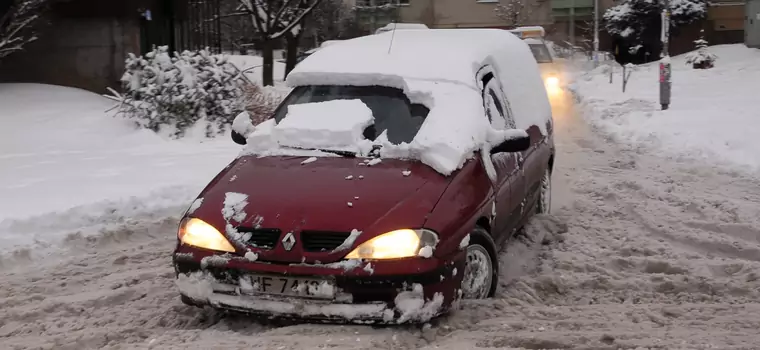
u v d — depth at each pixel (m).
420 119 5.29
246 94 13.42
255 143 5.38
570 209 7.83
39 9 15.61
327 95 5.69
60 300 5.33
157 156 10.58
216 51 22.67
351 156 5.04
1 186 8.66
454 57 5.76
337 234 4.23
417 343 4.18
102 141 11.57
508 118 6.01
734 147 10.56
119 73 17.03
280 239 4.24
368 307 4.14
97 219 7.35
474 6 40.19
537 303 5.07
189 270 4.45
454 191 4.59
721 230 6.83
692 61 26.20
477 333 4.35
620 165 10.28
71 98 14.39
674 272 5.73
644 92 19.38
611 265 5.94
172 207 7.93
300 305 4.19
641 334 4.31
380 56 5.85
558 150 11.73
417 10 40.28
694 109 14.71
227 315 4.81
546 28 40.03
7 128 11.98
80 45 16.83
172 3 19.80
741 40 36.09
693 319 4.64
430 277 4.18
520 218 6.06
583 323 4.55
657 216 7.36
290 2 21.78
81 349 4.39
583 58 34.78
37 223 7.03
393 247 4.14
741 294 5.16
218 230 4.42
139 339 4.52
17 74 16.62
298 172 4.85
